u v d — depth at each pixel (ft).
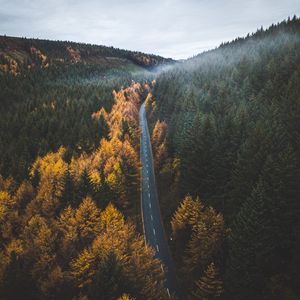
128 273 121.90
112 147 257.96
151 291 119.65
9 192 205.77
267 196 120.98
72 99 497.87
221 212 153.58
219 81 390.83
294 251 109.19
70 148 279.08
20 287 122.01
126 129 329.31
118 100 513.04
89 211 159.43
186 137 226.58
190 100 325.42
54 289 123.95
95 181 196.95
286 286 105.50
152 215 200.54
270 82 284.20
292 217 120.37
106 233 146.92
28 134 338.75
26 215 178.70
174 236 162.50
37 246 139.85
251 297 112.27
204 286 124.36
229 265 121.19
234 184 149.38
